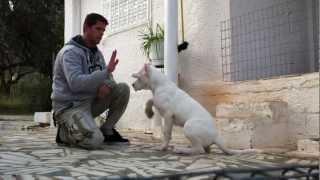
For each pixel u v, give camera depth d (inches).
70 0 223.9
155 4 169.3
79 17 221.0
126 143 119.4
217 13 141.4
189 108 99.3
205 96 141.5
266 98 120.1
